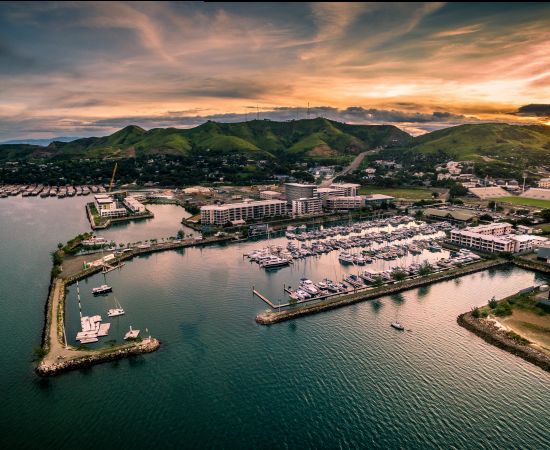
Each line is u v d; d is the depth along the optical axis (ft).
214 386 476.95
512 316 630.74
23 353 543.80
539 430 404.98
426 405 441.68
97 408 441.27
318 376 492.95
